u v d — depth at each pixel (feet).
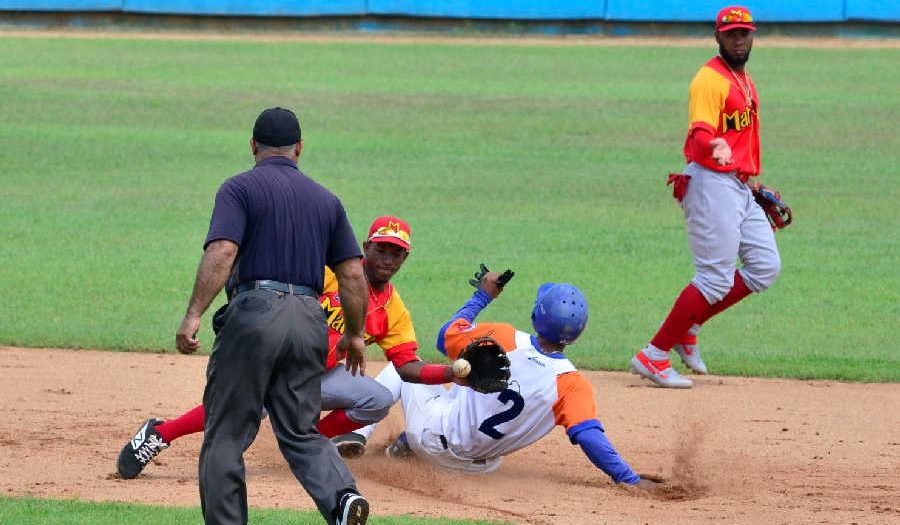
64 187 189.98
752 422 93.66
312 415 60.70
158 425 75.31
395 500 72.59
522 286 139.54
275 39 339.98
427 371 72.38
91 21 351.25
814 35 338.54
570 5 346.13
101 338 116.57
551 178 201.57
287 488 74.59
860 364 111.45
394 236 71.87
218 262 58.95
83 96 260.01
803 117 247.50
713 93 99.55
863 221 175.52
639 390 103.19
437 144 225.15
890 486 77.71
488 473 79.51
